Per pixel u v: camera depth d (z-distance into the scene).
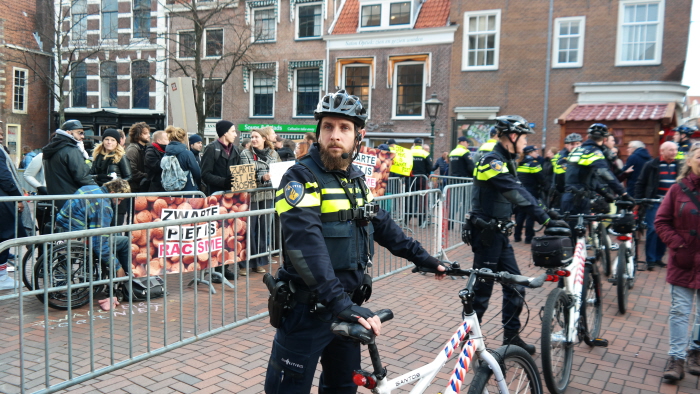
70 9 22.38
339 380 2.32
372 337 1.80
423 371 2.11
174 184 6.68
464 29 17.19
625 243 5.36
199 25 18.39
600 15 15.41
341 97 2.05
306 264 1.89
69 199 5.56
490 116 16.91
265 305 5.35
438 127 17.80
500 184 3.76
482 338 2.48
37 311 4.88
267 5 20.56
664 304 5.77
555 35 15.97
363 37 18.92
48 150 6.00
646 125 12.50
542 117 16.25
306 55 20.16
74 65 20.66
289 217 1.96
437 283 6.49
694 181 3.78
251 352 4.11
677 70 14.79
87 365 3.76
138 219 5.18
